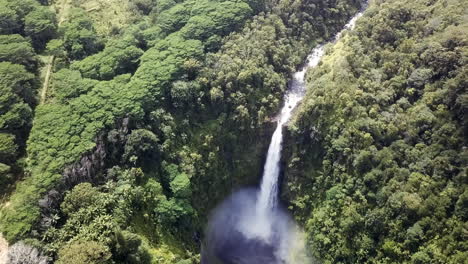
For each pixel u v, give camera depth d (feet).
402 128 237.86
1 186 209.87
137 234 213.05
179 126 258.16
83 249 181.88
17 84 235.61
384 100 249.55
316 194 261.85
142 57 274.36
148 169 238.27
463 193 203.92
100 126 229.86
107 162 231.50
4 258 183.73
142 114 241.35
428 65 246.06
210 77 271.90
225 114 271.69
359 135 244.42
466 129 216.13
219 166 271.69
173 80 262.26
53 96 252.21
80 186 209.87
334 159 254.27
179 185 235.61
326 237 244.42
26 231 189.16
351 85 261.24
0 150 210.59
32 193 199.41
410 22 276.00
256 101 280.51
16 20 274.98
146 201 227.81
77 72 262.88
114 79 259.39
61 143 219.41
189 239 239.30
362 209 233.96
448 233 203.72
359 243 230.27
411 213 215.31
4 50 249.75
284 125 278.05
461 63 228.63
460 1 267.18
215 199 274.16
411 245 211.00
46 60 272.31
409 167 226.58
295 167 272.31
